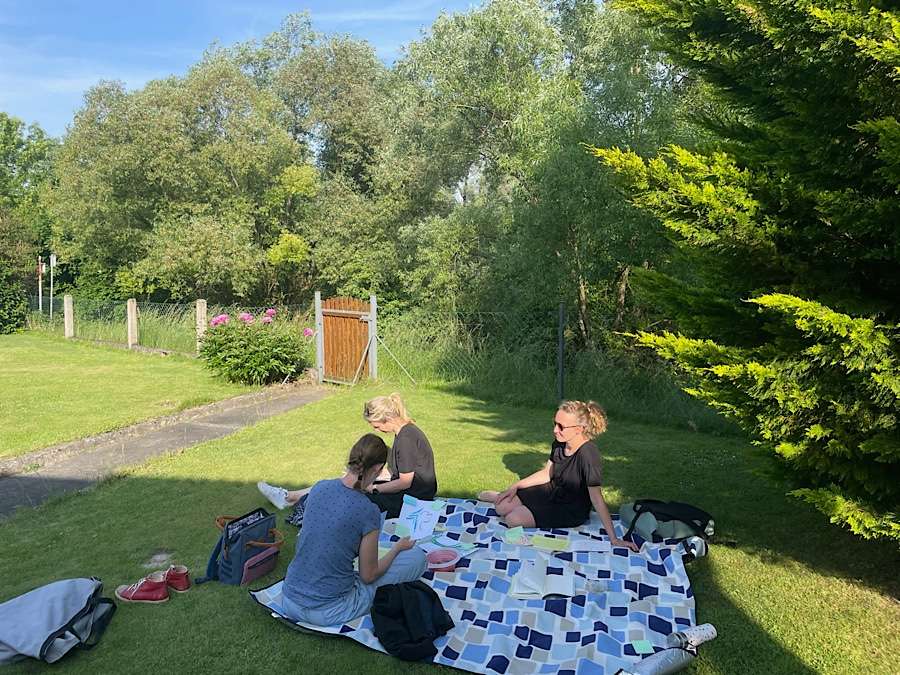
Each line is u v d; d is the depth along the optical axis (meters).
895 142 3.32
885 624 3.85
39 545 4.93
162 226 21.75
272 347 12.33
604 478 6.64
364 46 28.97
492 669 3.33
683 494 6.13
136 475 6.64
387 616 3.65
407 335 13.83
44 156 42.78
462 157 19.62
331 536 3.62
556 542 4.64
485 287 14.76
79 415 9.63
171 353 16.22
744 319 4.51
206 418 9.52
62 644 3.46
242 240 21.89
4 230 26.12
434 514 5.03
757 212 4.08
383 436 8.27
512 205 13.93
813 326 3.44
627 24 13.18
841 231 3.86
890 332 3.69
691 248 4.44
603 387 10.25
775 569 4.54
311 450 7.55
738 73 4.46
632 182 4.21
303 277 26.03
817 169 4.05
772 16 3.76
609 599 3.96
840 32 3.45
